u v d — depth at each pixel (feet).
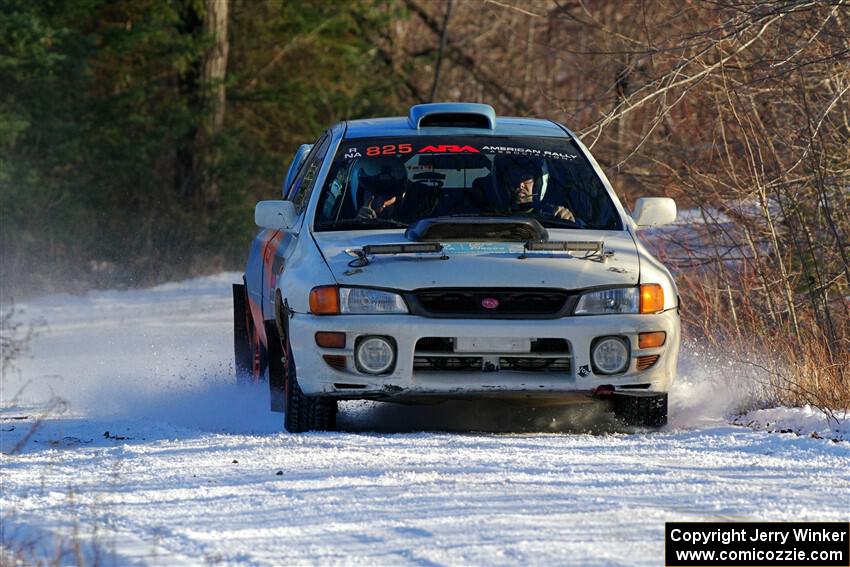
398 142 104.06
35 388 132.57
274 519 60.64
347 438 83.97
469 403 104.42
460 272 87.25
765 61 137.59
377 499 64.23
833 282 135.64
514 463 73.87
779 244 144.46
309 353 87.71
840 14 140.15
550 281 87.04
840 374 105.60
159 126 368.27
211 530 58.80
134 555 54.29
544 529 57.57
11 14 317.22
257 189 399.03
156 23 366.22
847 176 139.54
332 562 52.80
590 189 100.89
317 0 428.15
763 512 61.62
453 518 59.82
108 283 299.99
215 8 379.14
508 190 99.71
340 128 108.78
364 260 88.74
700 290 139.64
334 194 100.22
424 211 98.17
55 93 333.01
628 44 169.78
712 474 70.64
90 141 355.77
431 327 85.81
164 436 91.04
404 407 104.32
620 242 94.12
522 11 166.09
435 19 520.83
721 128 142.10
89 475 73.87
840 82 135.74
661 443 81.66
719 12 146.72
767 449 78.84
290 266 94.02
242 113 422.41
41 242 297.12
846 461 74.38
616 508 61.82
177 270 328.29
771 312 126.62
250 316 122.93
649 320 87.76
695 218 155.12
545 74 462.19
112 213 348.59
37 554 55.01
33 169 313.94
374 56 473.26
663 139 162.40
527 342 86.12
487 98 517.14
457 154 102.58
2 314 218.79
